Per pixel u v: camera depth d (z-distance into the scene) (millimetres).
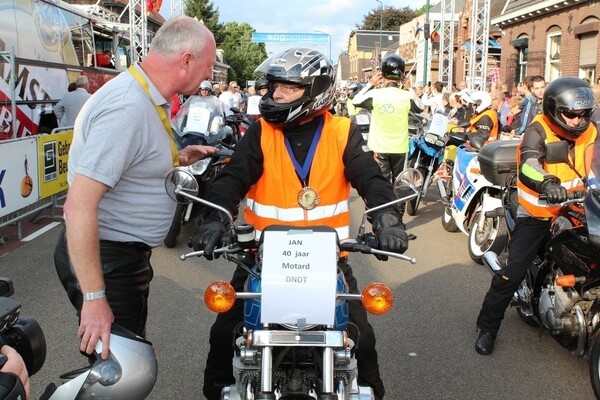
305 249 2467
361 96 8148
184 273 6168
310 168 2982
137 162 2709
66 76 13023
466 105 11719
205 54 2775
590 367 3713
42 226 8344
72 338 4570
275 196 2986
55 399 2416
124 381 2436
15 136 9148
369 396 2594
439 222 8672
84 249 2463
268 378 2363
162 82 2734
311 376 2625
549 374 4152
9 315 2131
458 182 7223
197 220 6910
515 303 4645
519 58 23797
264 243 2500
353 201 10031
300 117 2934
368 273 6258
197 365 4184
